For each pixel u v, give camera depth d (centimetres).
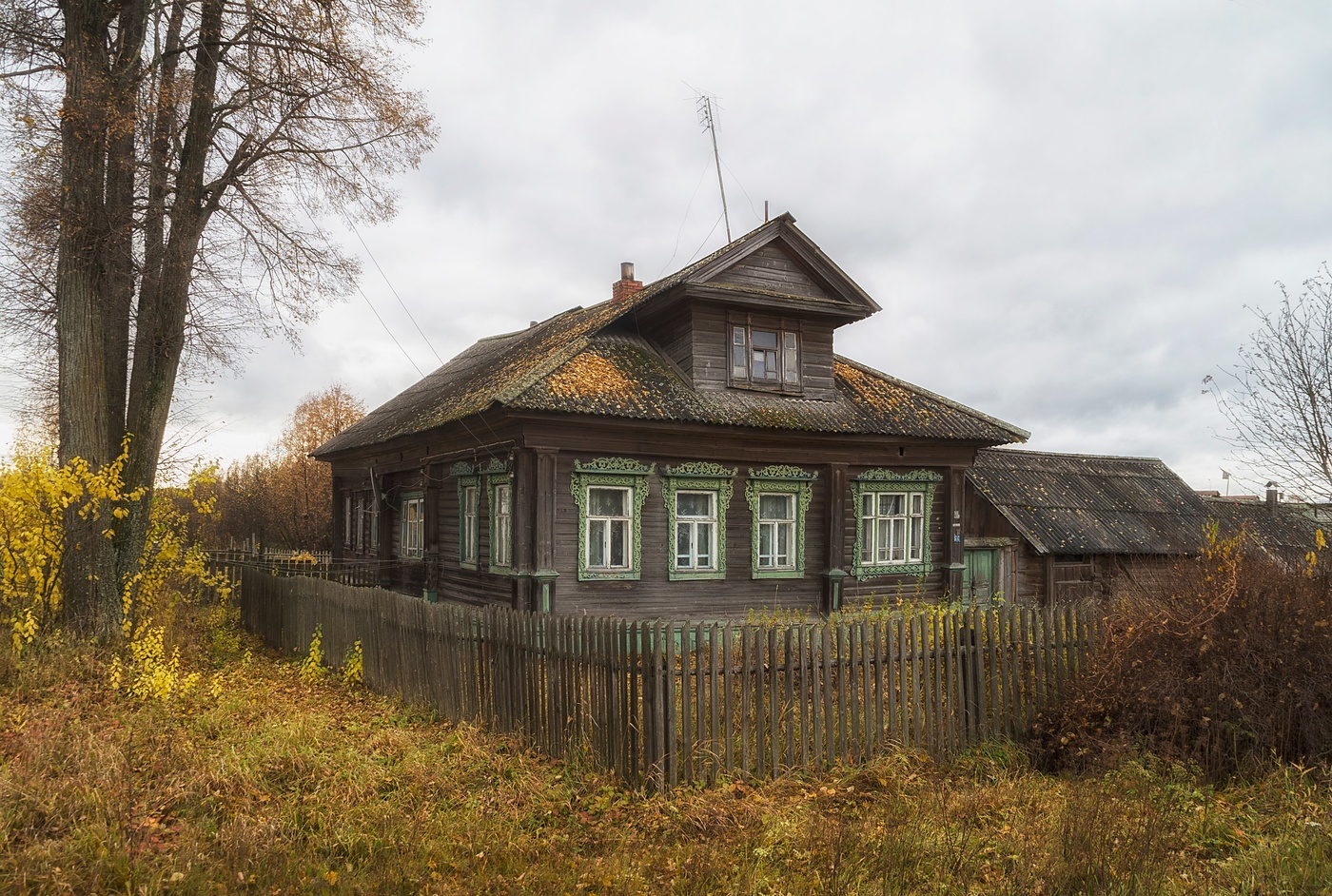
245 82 1287
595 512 1436
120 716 841
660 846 604
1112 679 772
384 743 793
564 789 696
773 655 730
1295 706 710
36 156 1206
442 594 1750
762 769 717
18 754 661
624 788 698
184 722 838
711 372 1579
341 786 668
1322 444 1046
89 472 1093
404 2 1307
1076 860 512
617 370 1512
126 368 1289
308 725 806
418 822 607
